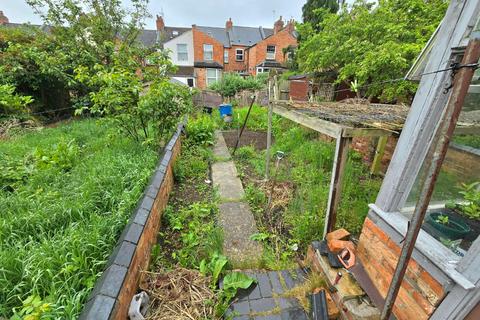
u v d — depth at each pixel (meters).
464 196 1.34
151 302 1.73
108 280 1.37
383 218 1.53
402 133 1.45
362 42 4.61
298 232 2.60
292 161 4.73
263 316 1.80
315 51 6.04
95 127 5.68
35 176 2.79
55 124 6.86
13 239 1.81
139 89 3.77
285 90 7.48
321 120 2.41
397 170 1.46
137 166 3.08
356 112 2.87
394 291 1.08
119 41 8.65
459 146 1.32
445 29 1.18
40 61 6.55
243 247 2.49
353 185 3.42
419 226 0.95
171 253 2.35
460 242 1.21
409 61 3.85
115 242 1.89
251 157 5.35
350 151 4.84
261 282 2.08
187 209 3.12
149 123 4.52
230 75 15.23
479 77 1.19
